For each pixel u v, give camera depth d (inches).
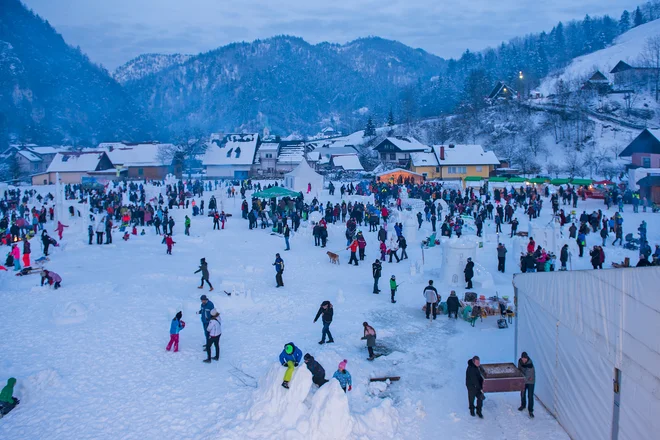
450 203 1770.4
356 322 773.3
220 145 3929.6
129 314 775.1
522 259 979.3
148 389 553.3
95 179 3378.4
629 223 1519.4
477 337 711.7
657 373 359.3
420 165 3169.3
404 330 743.7
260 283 984.9
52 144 6476.4
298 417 473.7
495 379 504.1
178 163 3846.0
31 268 1019.3
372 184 2346.2
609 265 1093.8
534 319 548.4
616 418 407.8
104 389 553.6
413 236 1385.3
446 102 6968.5
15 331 705.0
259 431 462.9
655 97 4495.6
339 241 1405.0
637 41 6747.1
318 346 673.6
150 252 1251.8
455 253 955.3
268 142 4220.0
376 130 5644.7
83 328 716.7
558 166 3560.5
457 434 482.0
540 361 537.6
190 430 476.7
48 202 1989.4
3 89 7687.0
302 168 2281.0
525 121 4274.1
